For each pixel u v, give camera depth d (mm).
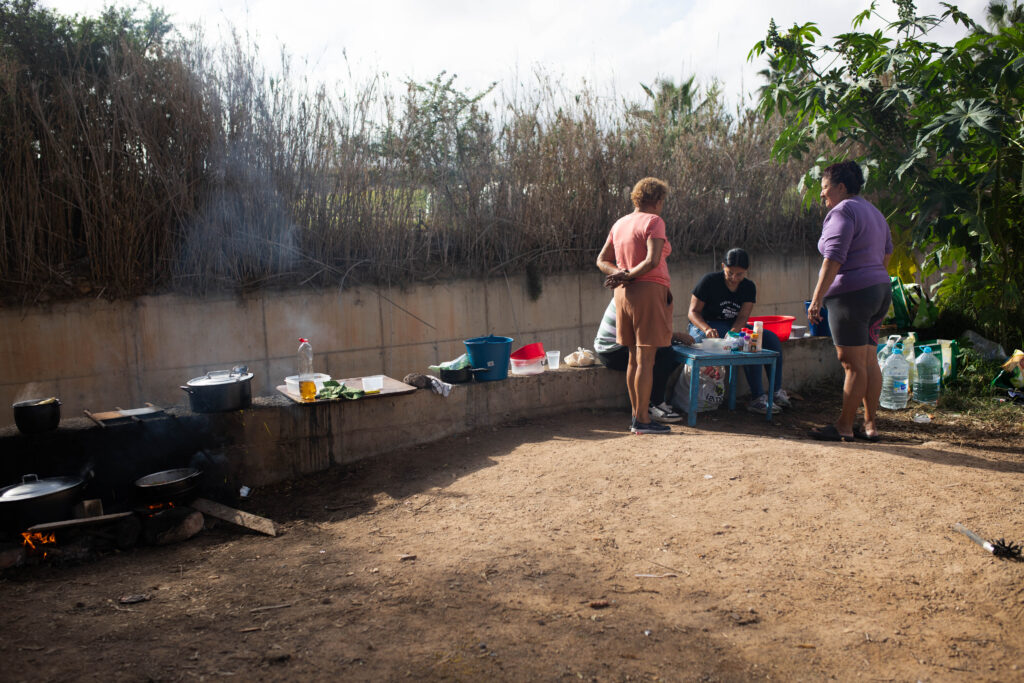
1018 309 7199
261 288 6887
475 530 3889
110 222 6324
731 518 3777
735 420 6137
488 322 7992
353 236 7355
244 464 4980
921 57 7125
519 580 3230
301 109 7156
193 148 6695
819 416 6320
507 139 8125
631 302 5309
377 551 3699
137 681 2457
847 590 3031
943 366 6746
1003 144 6652
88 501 4238
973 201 6723
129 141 6473
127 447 4652
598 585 3164
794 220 9648
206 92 6781
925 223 6988
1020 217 6879
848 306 4996
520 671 2486
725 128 9383
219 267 6766
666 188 5348
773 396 6176
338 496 4750
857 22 7539
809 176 8133
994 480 4145
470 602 3029
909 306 7609
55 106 6441
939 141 6566
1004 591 2949
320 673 2488
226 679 2459
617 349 6203
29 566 3672
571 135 8359
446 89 7934
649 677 2451
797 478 4234
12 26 6672
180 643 2742
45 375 6195
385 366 7523
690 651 2611
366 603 3055
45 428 4414
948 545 3348
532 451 5199
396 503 4477
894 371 6441
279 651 2648
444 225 7805
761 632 2738
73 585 3422
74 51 6809
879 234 5016
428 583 3229
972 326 7406
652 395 6180
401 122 7590
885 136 7320
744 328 6348
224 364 6809
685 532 3660
